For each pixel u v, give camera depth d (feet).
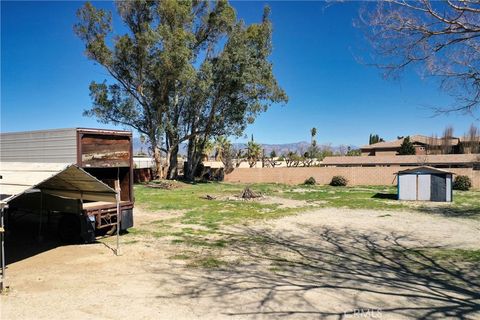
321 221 47.75
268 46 107.04
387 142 208.33
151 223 44.55
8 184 23.59
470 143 164.35
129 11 103.45
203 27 113.39
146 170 127.54
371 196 80.43
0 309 18.24
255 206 62.69
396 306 18.95
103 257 28.63
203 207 60.39
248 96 108.78
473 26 17.26
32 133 33.96
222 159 146.00
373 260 28.66
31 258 28.30
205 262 27.58
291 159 191.52
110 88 108.58
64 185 31.27
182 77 96.63
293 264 27.32
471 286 22.30
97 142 33.37
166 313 17.88
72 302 19.25
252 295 20.51
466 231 40.88
